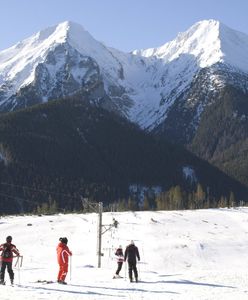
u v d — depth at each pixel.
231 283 36.06
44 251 82.94
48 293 28.44
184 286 33.81
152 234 97.25
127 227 103.38
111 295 28.94
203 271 48.09
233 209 141.50
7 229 101.56
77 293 29.06
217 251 84.81
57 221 110.00
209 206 193.50
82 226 104.00
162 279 37.56
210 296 29.70
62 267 33.34
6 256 32.00
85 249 84.19
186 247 85.06
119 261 40.28
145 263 73.50
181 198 196.12
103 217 115.25
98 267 58.97
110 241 90.38
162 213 124.38
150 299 27.91
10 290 28.95
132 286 33.12
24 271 49.50
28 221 110.81
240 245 90.88
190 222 112.69
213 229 107.00
